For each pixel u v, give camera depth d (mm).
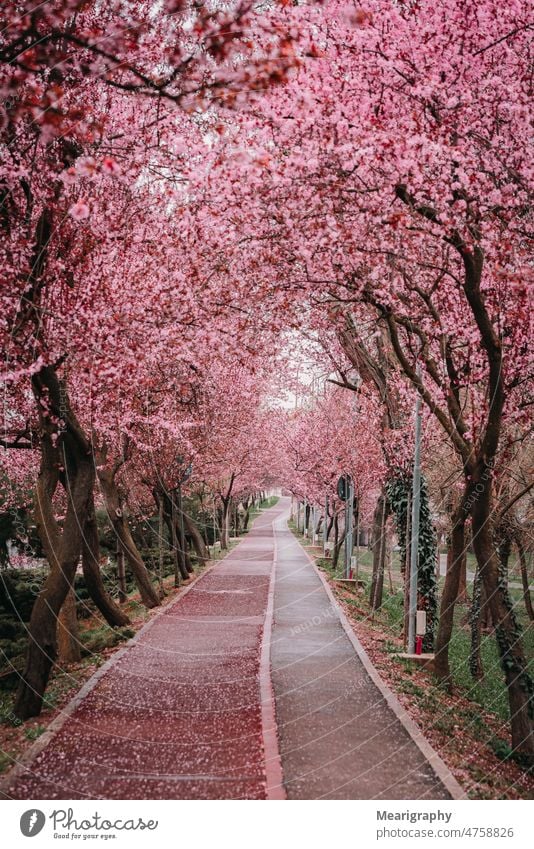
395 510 19266
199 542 38062
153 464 23859
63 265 12320
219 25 7566
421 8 10258
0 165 10758
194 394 20203
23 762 8781
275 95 9594
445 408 17031
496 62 10680
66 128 9484
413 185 10297
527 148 10367
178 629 18578
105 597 18297
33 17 8188
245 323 13703
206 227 11938
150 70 9617
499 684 17203
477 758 9977
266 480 71562
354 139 9859
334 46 10320
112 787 7984
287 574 32750
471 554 49469
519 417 14492
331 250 11836
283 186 10578
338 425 34406
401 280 14109
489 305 13398
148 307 12945
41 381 11922
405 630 17359
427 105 10625
